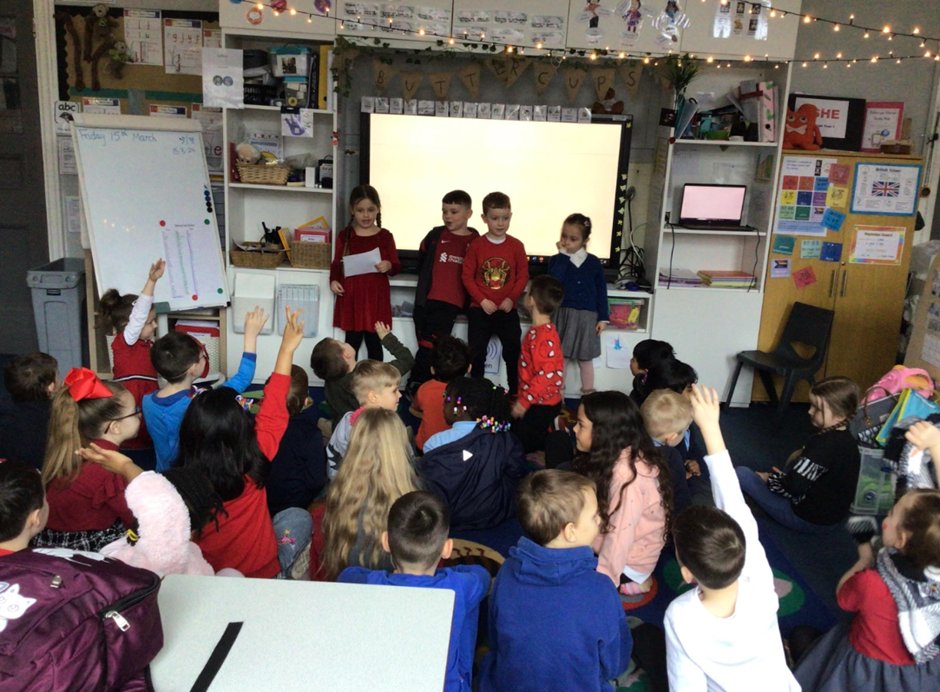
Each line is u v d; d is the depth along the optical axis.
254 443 2.39
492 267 4.67
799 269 4.98
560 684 1.97
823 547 3.38
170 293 4.66
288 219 5.27
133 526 1.75
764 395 5.17
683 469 3.15
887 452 3.27
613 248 5.20
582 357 4.84
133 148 4.58
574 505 2.04
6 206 5.27
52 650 1.12
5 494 1.62
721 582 1.87
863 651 2.12
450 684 1.87
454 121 5.01
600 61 4.85
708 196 4.98
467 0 4.59
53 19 4.98
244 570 2.40
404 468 2.36
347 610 1.44
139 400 3.90
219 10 4.56
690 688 1.96
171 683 1.26
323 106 4.74
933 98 5.16
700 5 4.59
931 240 5.43
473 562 2.88
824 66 5.14
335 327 4.98
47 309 4.84
